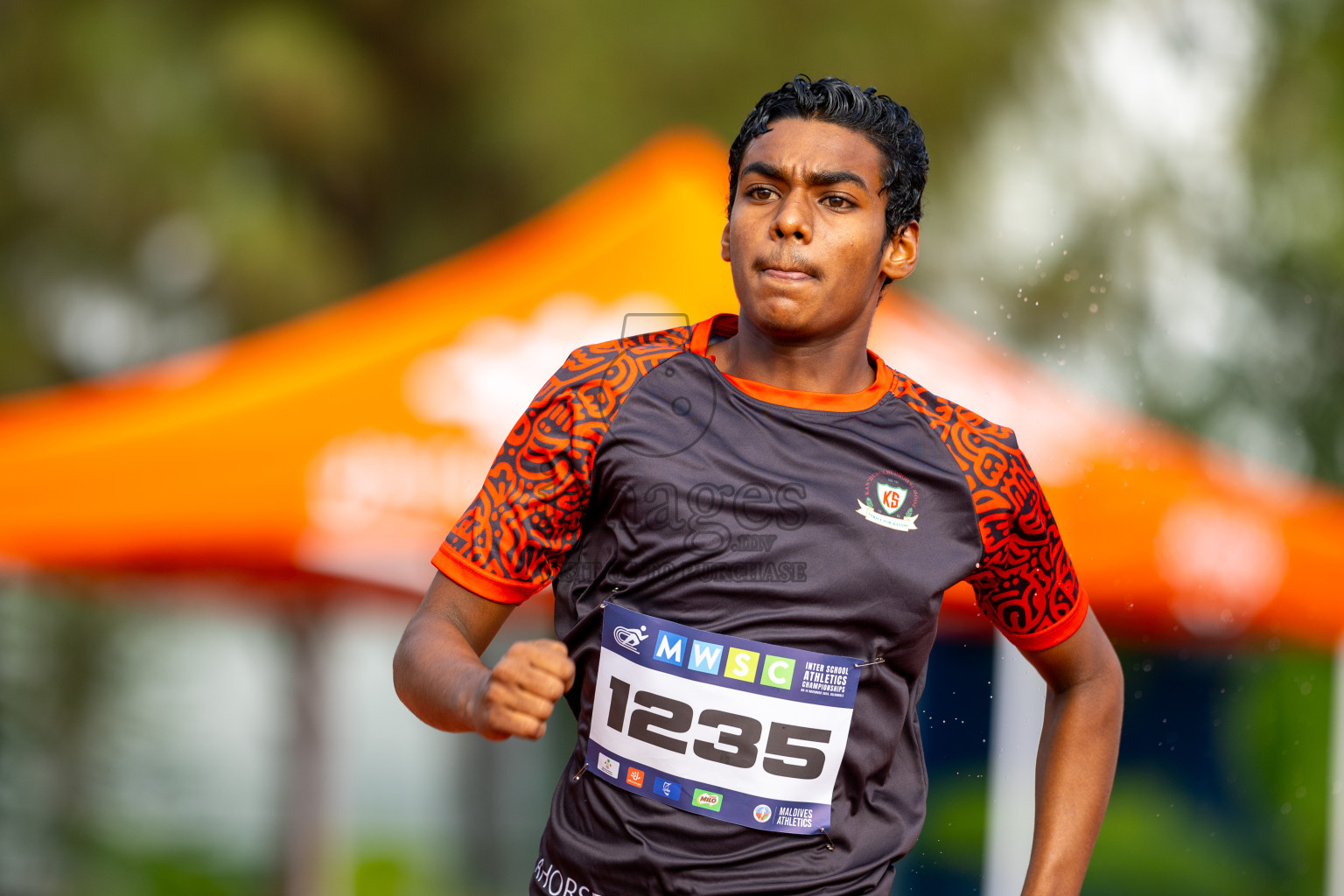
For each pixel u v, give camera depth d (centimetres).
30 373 2620
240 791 2959
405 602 1769
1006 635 629
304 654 2228
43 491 1237
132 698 2706
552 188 2641
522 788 3800
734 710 525
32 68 2600
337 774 2280
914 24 2634
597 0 2628
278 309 2583
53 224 2650
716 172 1505
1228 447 2778
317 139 2641
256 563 1252
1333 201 2953
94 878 2616
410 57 2716
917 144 578
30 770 2592
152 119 2631
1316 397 2902
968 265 2583
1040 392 1338
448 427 1247
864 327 573
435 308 1359
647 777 529
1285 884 2867
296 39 2588
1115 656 648
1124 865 2981
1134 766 2909
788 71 2636
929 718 1288
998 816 1551
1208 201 2816
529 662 471
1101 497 1289
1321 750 2811
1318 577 1398
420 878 3419
